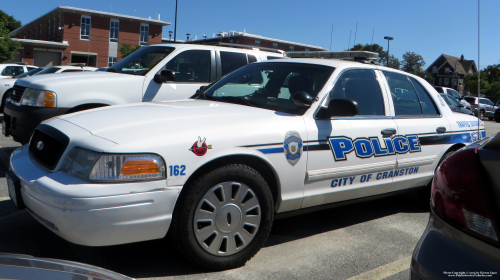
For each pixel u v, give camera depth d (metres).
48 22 41.34
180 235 2.66
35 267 1.54
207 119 2.92
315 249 3.37
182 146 2.62
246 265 3.00
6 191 4.51
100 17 38.31
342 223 4.07
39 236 3.32
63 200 2.37
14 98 5.62
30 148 3.11
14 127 5.33
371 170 3.64
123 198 2.41
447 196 1.66
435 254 1.64
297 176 3.17
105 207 2.38
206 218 2.74
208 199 2.73
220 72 6.73
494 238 1.49
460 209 1.60
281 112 3.33
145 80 5.94
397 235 3.79
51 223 2.51
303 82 3.63
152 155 2.53
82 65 14.64
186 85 6.30
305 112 3.32
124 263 2.93
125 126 2.70
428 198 4.57
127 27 39.62
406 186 4.11
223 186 2.78
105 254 3.07
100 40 38.66
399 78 4.26
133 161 2.47
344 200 3.59
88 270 1.64
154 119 2.83
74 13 37.19
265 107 3.47
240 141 2.86
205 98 3.92
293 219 4.12
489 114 27.61
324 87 3.51
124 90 5.74
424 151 4.13
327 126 3.37
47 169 2.69
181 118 2.88
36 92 5.25
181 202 2.64
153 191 2.50
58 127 2.87
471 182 1.58
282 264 3.05
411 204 4.88
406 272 3.02
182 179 2.60
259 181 2.91
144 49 6.77
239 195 2.86
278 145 3.04
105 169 2.43
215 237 2.79
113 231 2.42
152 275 2.77
